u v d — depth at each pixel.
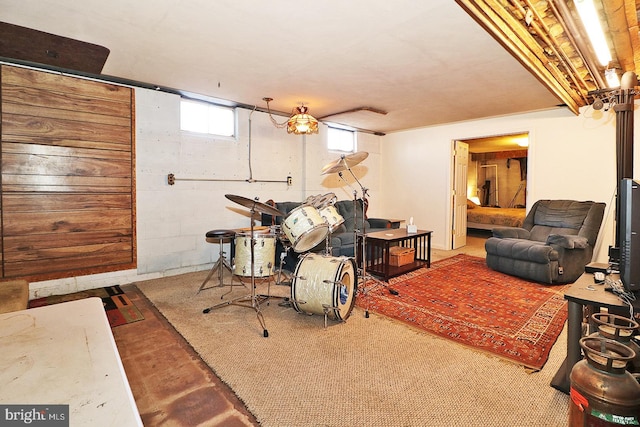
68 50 2.84
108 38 2.62
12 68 3.03
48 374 0.71
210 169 4.41
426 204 6.25
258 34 2.55
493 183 9.34
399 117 5.37
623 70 2.91
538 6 2.16
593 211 4.09
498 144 7.85
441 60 3.03
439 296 3.42
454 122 5.76
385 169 6.89
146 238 3.91
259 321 2.76
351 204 5.69
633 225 1.64
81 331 0.92
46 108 3.22
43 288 3.28
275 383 1.92
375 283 3.85
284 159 5.25
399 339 2.47
